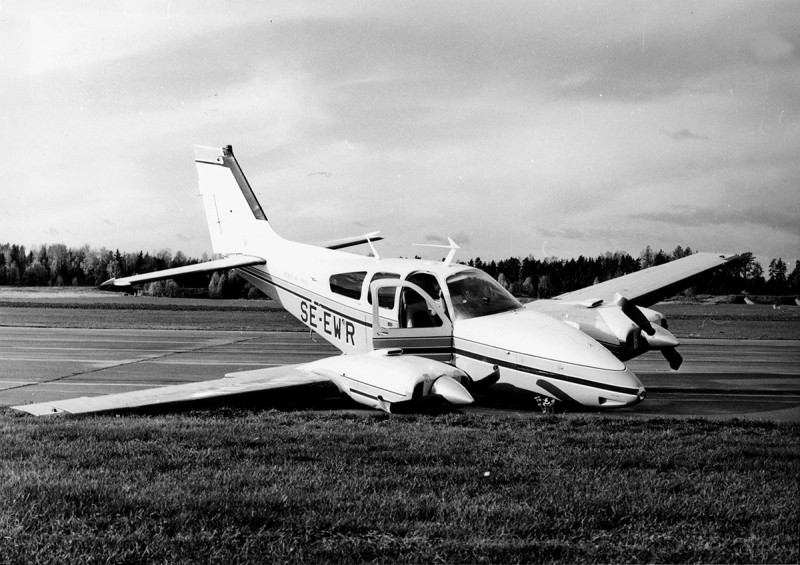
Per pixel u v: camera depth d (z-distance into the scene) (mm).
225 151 15859
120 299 65812
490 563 4312
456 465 6340
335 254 13328
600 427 8320
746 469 6234
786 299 58469
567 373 9117
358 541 4598
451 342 10195
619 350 10648
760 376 14047
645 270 15086
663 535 4719
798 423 8695
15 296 66062
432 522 4918
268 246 14875
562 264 54312
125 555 4402
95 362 16500
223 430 8094
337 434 7816
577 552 4457
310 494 5445
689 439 7559
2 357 17484
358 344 11719
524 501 5309
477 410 9984
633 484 5723
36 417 9016
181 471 6168
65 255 78000
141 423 8570
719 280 60000
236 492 5512
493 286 10977
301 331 28375
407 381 8695
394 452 6852
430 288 10586
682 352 19547
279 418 9094
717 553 4449
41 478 5926
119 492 5492
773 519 4973
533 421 8742
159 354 18453
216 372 14648
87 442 7363
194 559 4348
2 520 4949
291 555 4395
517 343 9539
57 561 4340
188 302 63062
